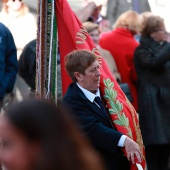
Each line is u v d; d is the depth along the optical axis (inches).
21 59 458.0
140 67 486.6
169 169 495.5
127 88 453.4
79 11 494.9
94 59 311.0
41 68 343.0
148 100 482.0
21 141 143.9
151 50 477.1
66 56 315.9
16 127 144.3
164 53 474.0
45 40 342.6
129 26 509.7
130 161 314.2
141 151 328.8
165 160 494.9
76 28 341.1
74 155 144.5
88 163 144.9
